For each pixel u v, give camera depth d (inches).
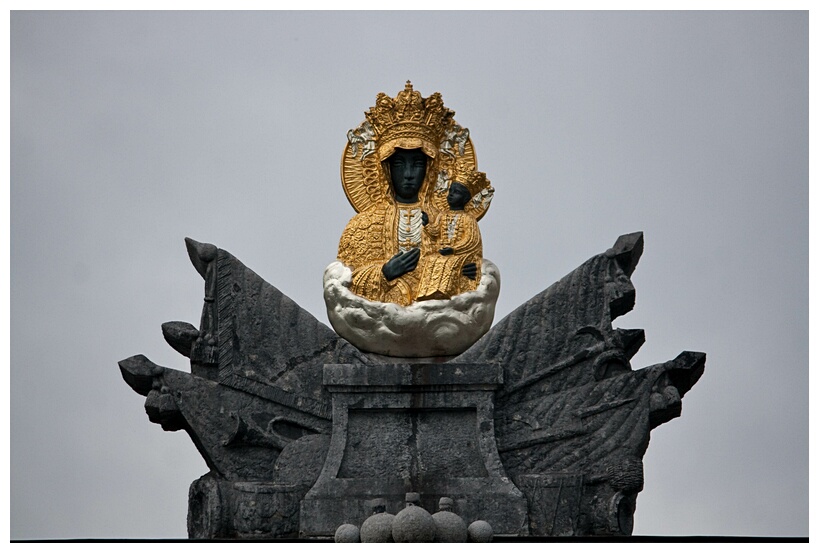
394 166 1266.0
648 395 1188.5
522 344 1205.7
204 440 1195.3
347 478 1165.7
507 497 1152.2
